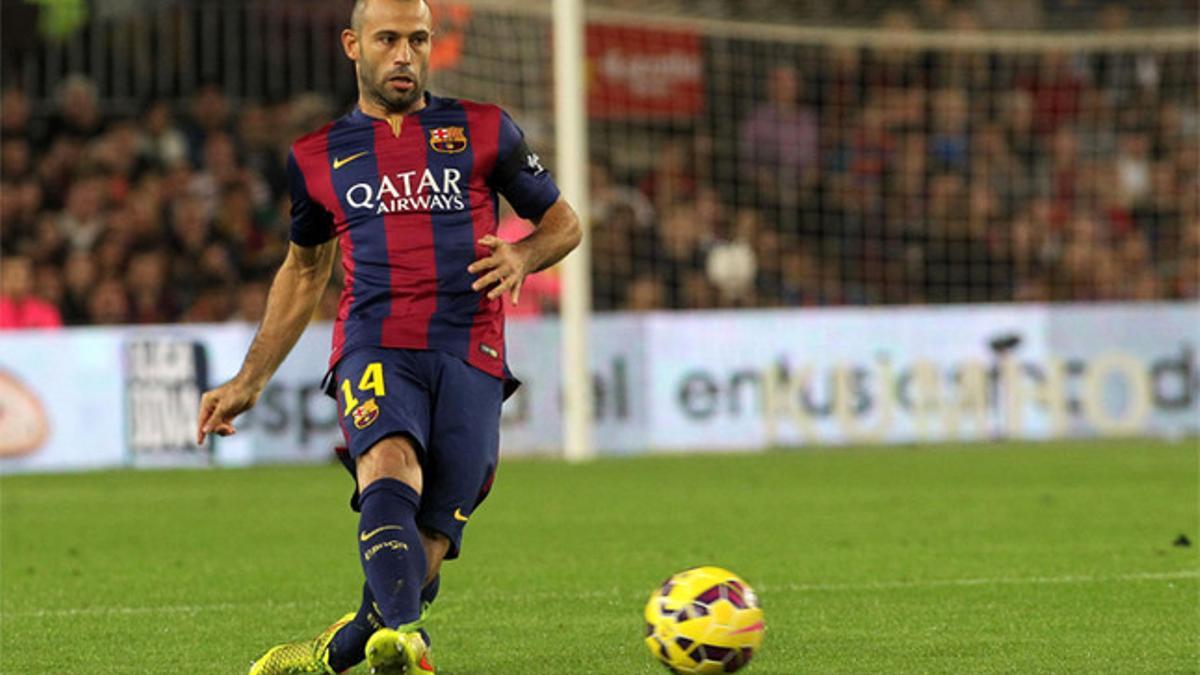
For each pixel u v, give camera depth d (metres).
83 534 30.02
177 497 37.25
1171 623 18.39
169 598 21.59
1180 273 60.94
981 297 61.47
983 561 24.19
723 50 60.78
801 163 61.66
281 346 15.22
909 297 61.31
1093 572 22.77
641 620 19.09
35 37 59.78
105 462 46.44
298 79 59.44
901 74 63.16
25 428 45.97
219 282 52.78
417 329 14.45
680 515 31.66
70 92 57.19
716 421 49.78
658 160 60.53
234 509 34.25
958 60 63.47
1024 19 64.62
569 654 16.86
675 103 59.84
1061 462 43.56
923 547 26.09
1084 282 61.22
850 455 47.22
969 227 61.66
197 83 59.62
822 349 50.56
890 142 62.25
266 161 56.84
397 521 13.60
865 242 61.53
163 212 54.19
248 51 60.22
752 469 42.69
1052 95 63.72
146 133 56.94
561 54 44.12
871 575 22.80
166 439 46.53
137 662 16.88
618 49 58.69
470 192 14.73
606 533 28.70
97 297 50.72
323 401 47.28
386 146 14.66
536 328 48.34
